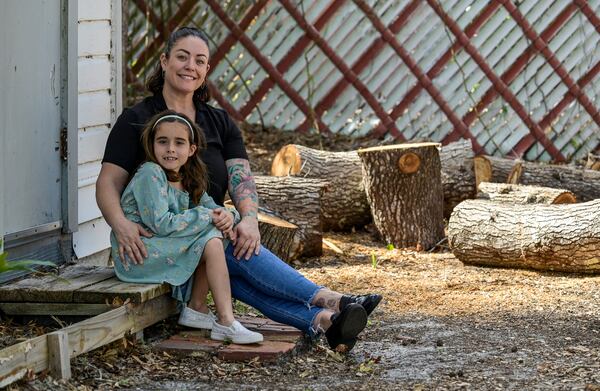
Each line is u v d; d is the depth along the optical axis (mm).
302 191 7348
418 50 10609
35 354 3947
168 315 4898
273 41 10648
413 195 7711
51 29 5359
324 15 10523
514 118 10773
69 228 5574
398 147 7699
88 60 5965
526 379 4367
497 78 10594
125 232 4641
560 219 6684
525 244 6785
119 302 4492
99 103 6129
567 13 10547
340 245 7797
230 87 10969
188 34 4934
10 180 5012
